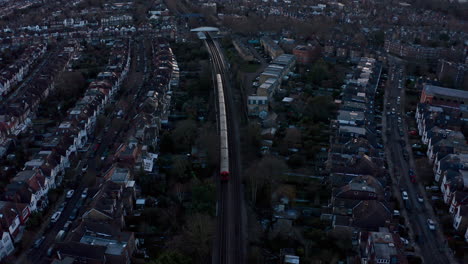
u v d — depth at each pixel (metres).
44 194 195.12
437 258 162.50
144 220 179.88
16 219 170.88
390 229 166.75
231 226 181.12
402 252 150.25
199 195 186.00
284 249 163.75
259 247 168.00
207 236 167.38
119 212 175.12
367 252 154.25
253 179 197.75
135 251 163.25
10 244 164.75
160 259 141.50
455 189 189.00
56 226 179.88
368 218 167.75
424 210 191.12
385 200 181.75
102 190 180.50
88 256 147.50
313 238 168.62
